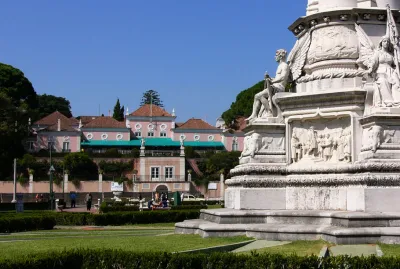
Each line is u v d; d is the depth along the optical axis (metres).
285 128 11.59
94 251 7.11
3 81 67.38
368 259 6.31
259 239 9.34
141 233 12.13
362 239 8.57
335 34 11.81
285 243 8.79
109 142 65.00
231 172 12.09
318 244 8.55
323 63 11.80
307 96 11.27
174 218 17.08
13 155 52.38
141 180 53.66
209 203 34.75
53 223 14.60
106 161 55.53
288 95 11.55
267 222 10.24
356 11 11.69
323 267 6.30
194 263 6.68
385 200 9.85
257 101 12.08
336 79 11.51
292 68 12.25
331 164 11.02
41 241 10.14
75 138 62.22
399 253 7.61
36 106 73.81
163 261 6.74
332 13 11.78
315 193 10.85
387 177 9.90
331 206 10.66
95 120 67.00
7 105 51.25
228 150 64.81
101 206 25.41
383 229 8.69
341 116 11.03
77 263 7.01
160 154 56.59
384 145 10.20
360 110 10.89
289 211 10.27
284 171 11.33
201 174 56.78
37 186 48.97
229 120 66.12
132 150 60.78
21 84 68.94
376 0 12.19
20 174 50.09
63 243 9.59
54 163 53.06
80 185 50.28
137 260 6.82
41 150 58.88
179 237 10.09
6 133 49.88
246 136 12.07
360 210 9.93
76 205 39.75
